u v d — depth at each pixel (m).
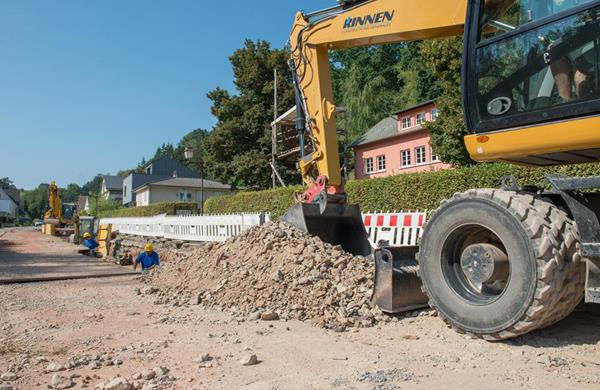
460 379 3.41
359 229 7.34
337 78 50.16
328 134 7.21
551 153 4.46
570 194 4.17
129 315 5.98
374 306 5.29
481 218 4.42
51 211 37.81
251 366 3.80
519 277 4.09
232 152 34.72
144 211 41.84
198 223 14.93
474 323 4.39
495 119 4.59
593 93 4.00
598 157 4.67
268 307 5.68
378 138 32.47
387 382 3.36
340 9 6.95
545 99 4.27
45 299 7.39
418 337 4.52
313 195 7.29
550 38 4.25
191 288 7.09
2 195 103.25
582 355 3.89
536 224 4.04
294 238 6.68
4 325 5.55
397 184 14.78
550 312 4.04
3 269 12.58
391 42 6.66
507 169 11.74
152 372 3.61
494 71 4.61
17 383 3.53
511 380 3.38
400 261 5.41
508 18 4.59
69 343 4.67
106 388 3.31
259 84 34.75
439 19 5.80
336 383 3.37
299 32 7.44
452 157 19.61
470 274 4.65
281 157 10.09
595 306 5.50
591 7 4.01
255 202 23.53
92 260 15.91
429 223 4.93
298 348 4.26
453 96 18.97
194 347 4.41
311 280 5.77
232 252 7.22
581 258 4.07
